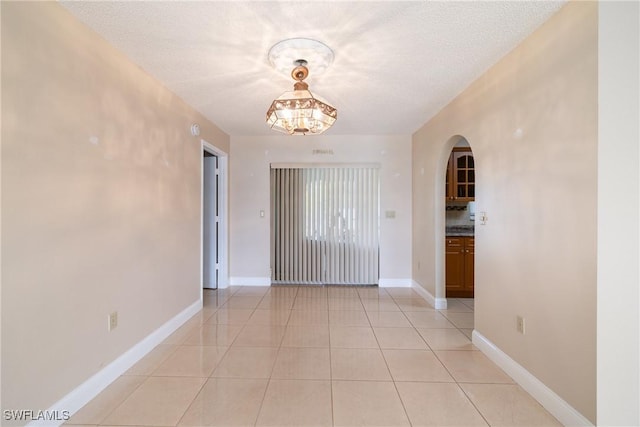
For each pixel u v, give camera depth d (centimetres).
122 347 238
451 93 317
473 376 237
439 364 255
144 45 224
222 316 365
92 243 207
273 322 346
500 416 191
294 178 511
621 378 164
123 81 237
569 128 181
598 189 163
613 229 163
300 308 396
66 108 186
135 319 254
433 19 195
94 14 189
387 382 228
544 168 201
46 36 172
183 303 341
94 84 207
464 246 465
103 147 216
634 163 163
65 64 184
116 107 229
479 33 210
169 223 309
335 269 511
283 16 191
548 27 196
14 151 155
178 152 326
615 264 163
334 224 509
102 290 216
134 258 252
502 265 247
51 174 176
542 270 203
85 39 200
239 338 303
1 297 150
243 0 176
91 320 206
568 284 182
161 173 293
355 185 506
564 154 184
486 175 269
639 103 162
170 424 182
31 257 165
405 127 453
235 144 505
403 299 436
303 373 239
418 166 466
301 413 193
